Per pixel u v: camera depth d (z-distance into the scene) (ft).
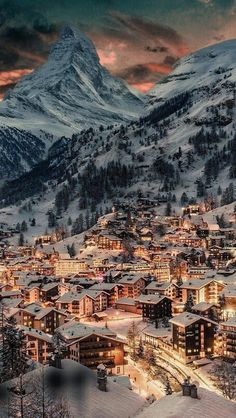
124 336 624.18
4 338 356.38
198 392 205.98
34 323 624.18
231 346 521.24
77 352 481.87
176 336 551.18
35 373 234.79
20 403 205.67
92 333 490.08
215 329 547.08
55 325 631.15
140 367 513.86
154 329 633.20
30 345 475.31
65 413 203.72
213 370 488.02
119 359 498.28
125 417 212.43
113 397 223.71
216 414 193.06
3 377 327.06
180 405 196.75
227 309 643.04
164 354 558.56
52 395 215.92
